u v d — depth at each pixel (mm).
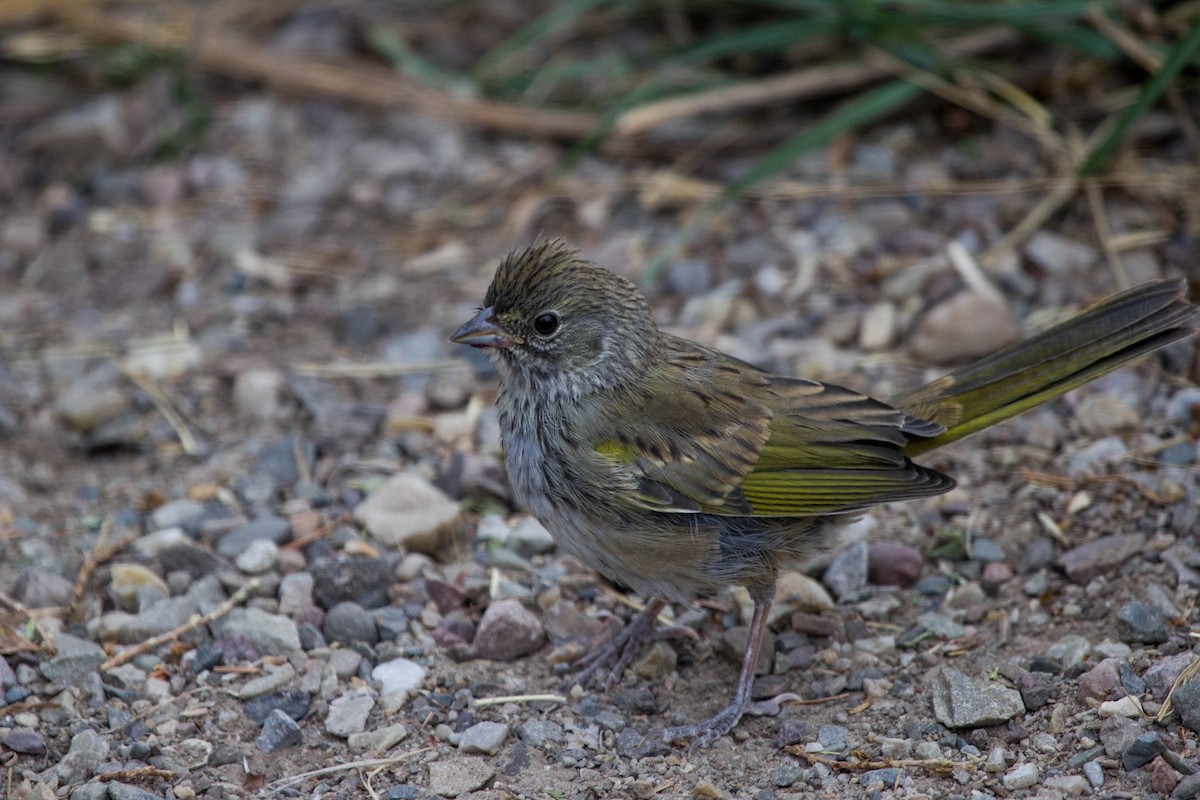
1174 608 9156
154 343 13219
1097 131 14258
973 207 13773
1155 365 11805
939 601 9883
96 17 16906
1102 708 8352
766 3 15430
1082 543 10023
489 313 9320
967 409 9586
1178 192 13516
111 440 11828
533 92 15961
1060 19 14297
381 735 8812
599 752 8758
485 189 15031
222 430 12164
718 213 14273
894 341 12695
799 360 12422
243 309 13648
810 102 15211
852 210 14102
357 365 12914
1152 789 7840
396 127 15945
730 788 8391
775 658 9586
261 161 15625
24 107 16312
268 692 9164
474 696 9266
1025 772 8078
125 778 8430
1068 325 9625
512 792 8359
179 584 10148
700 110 14867
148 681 9258
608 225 14367
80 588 10086
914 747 8484
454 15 17141
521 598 10109
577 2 15930
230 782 8484
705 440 9234
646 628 9812
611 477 9086
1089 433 11219
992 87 14641
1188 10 14336
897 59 14820
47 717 8883
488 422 12070
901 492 9188
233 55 16453
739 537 9180
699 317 13078
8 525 10875
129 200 15250
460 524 10805
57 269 14312
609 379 9281
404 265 14172
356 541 10625
